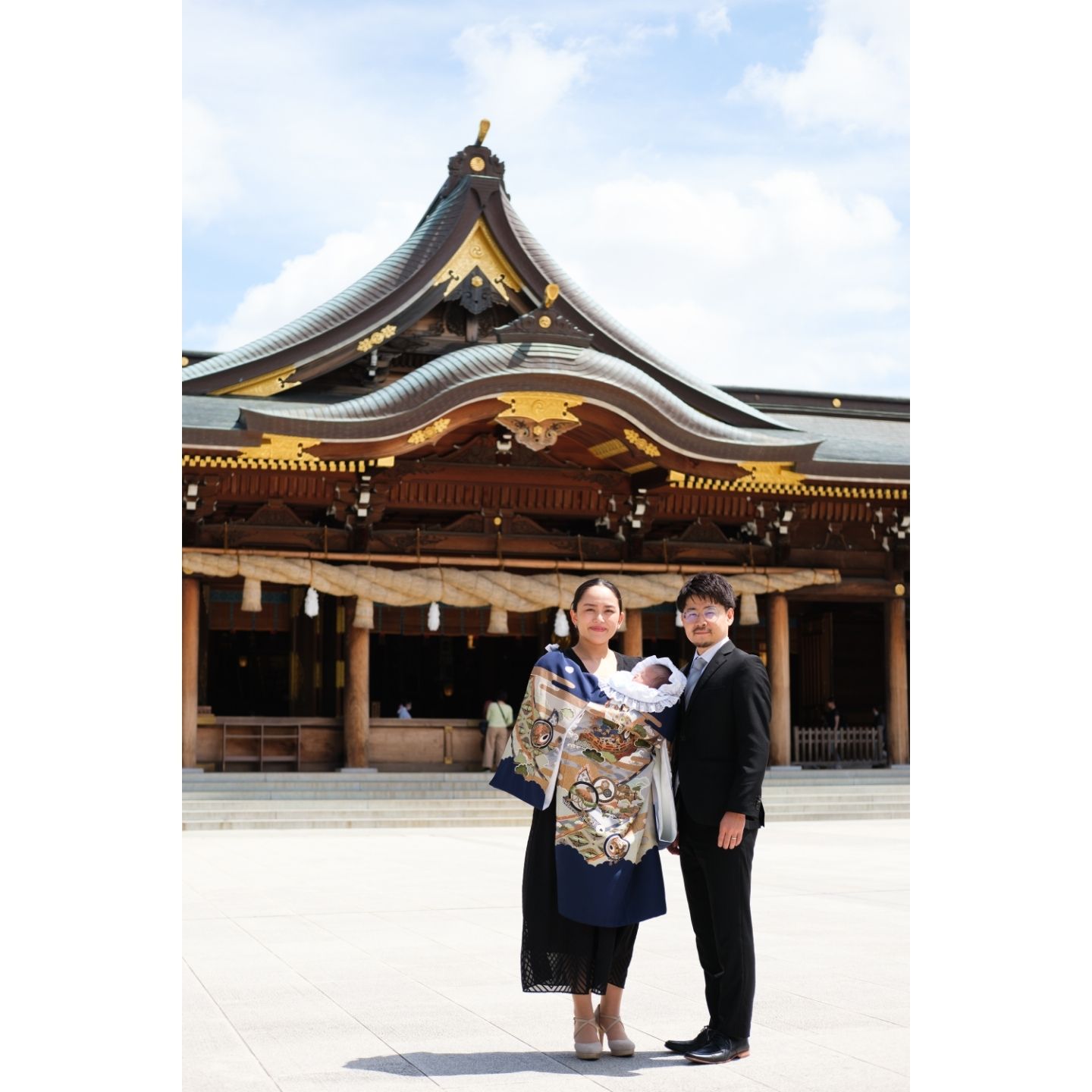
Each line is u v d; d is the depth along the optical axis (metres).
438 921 10.70
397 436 24.83
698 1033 6.58
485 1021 6.87
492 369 24.81
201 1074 5.76
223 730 26.27
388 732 26.97
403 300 27.64
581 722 6.37
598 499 28.77
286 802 22.86
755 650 35.25
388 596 26.47
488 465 27.95
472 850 17.66
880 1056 6.06
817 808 24.70
